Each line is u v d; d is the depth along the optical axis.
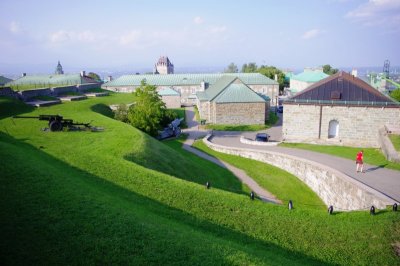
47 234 11.59
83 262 10.32
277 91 94.75
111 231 12.30
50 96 55.88
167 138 49.25
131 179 19.47
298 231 15.91
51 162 21.03
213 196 18.50
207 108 64.25
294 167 30.50
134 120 43.53
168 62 199.50
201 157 38.31
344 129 36.06
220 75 101.25
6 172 16.48
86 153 23.81
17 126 33.38
